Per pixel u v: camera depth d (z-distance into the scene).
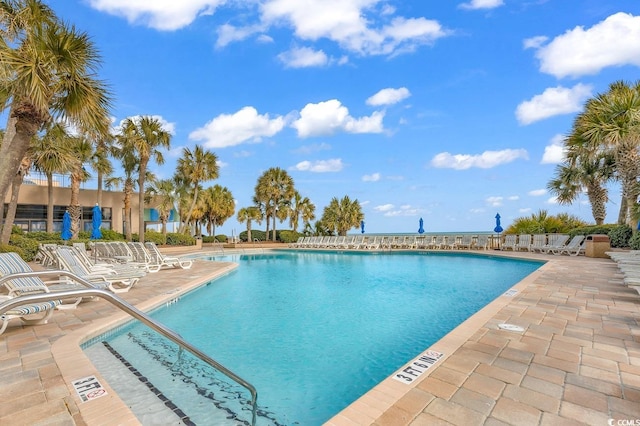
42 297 1.96
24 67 6.45
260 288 8.95
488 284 9.28
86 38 7.38
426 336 4.99
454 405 2.48
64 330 4.57
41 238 17.17
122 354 4.21
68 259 7.32
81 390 2.88
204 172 26.66
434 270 12.38
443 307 6.71
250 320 5.85
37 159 14.31
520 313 4.93
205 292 8.37
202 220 35.00
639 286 5.19
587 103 13.52
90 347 4.44
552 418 2.29
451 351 3.51
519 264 13.58
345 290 8.59
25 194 21.05
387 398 2.60
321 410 3.02
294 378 3.65
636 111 11.42
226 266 12.75
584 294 6.21
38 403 2.66
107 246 11.91
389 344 4.67
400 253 20.30
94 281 6.45
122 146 21.00
